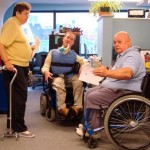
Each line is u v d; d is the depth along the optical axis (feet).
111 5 12.36
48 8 27.20
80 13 27.04
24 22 9.72
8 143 9.13
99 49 13.84
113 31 12.55
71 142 9.33
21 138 9.63
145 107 8.32
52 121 11.88
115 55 12.32
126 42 9.14
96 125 8.80
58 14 27.37
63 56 11.75
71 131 10.54
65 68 11.69
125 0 19.60
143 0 19.16
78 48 16.57
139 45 12.77
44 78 11.82
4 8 21.08
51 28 27.35
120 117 8.36
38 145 9.00
